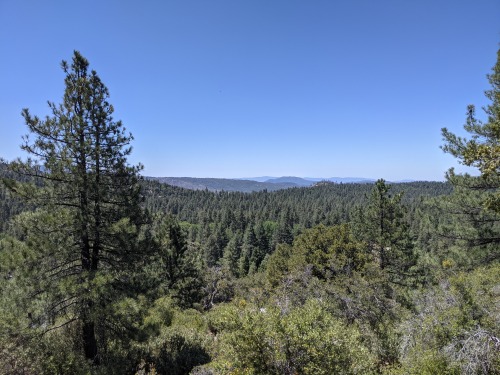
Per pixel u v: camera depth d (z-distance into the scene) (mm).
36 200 10484
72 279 9883
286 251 37500
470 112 11383
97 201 11242
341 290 13688
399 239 23281
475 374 6996
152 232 13195
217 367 6953
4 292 9727
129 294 11156
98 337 11570
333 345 6418
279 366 6383
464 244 14289
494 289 9758
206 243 85750
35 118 10398
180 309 21875
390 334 10922
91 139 11102
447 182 13539
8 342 9164
